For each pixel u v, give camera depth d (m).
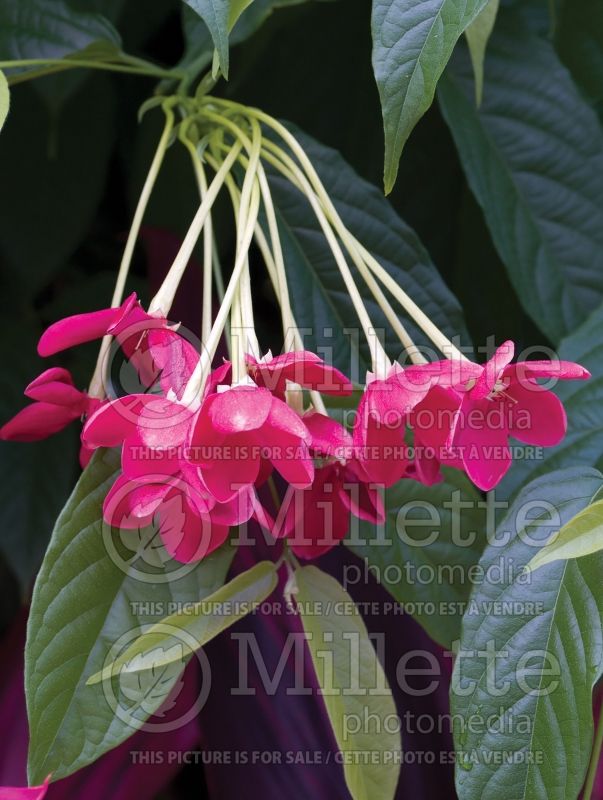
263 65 0.72
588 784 0.58
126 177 0.76
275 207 0.63
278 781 0.65
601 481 0.58
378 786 0.57
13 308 0.76
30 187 0.74
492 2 0.60
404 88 0.53
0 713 0.69
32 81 0.69
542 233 0.66
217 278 0.62
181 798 0.73
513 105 0.67
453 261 0.73
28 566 0.73
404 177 0.73
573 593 0.56
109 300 0.76
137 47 0.74
